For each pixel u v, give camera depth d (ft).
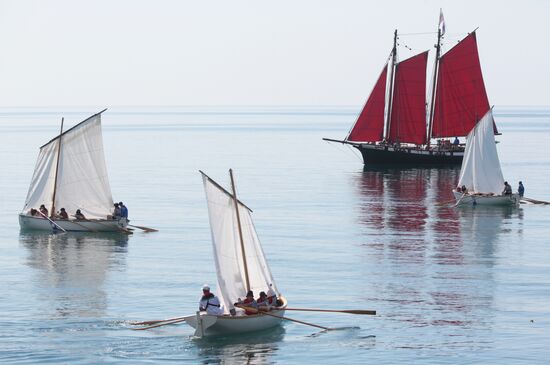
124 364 444.14
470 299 569.23
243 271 515.50
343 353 462.19
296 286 602.03
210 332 481.05
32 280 617.21
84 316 521.65
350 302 558.97
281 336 489.26
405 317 526.98
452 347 472.03
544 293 585.63
